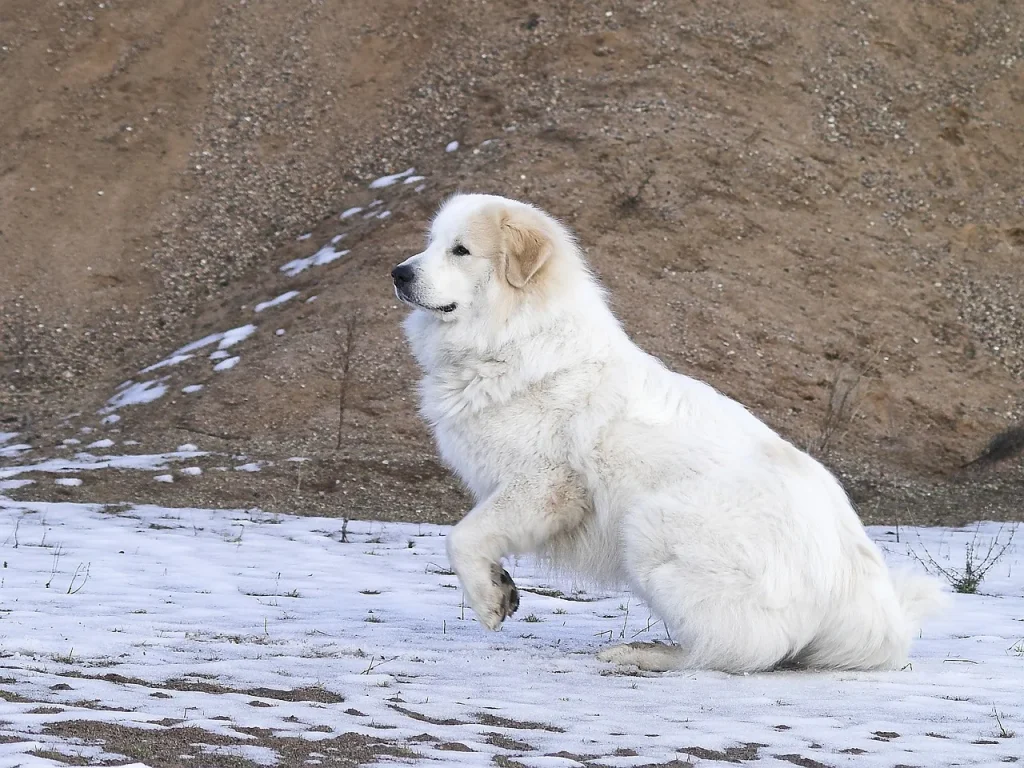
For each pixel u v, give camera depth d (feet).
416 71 90.53
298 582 31.94
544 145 78.74
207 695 15.97
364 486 52.11
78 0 94.58
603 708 16.87
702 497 20.03
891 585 20.90
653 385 21.65
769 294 70.74
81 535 38.81
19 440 59.72
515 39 90.99
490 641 23.47
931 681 19.75
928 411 66.28
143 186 82.64
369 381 62.13
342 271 71.82
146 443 57.82
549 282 22.08
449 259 22.39
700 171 77.20
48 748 12.34
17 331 71.97
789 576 19.65
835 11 93.20
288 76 90.63
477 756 13.29
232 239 79.56
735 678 19.53
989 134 85.81
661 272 70.59
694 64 86.58
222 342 67.72
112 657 18.89
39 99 87.15
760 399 64.23
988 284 75.72
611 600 30.73
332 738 13.83
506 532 21.48
